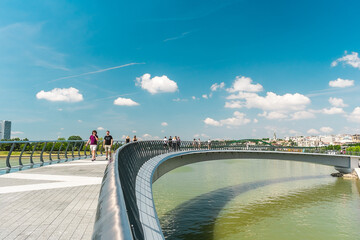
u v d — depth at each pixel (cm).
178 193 4278
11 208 585
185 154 3011
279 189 4812
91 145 1764
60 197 689
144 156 1577
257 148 5272
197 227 2605
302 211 3338
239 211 3225
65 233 442
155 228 626
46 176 1038
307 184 5453
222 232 2488
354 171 6488
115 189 174
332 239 2395
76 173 1125
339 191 4700
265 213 3181
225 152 4388
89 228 467
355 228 2714
